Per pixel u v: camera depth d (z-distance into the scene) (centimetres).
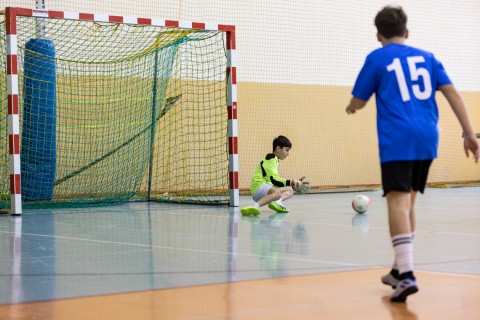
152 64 1476
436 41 2122
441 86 516
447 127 2158
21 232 902
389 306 459
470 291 507
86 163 1465
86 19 1199
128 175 1476
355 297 487
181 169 1658
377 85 511
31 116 1341
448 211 1206
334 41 1952
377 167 2039
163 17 1677
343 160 1975
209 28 1306
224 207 1317
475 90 2202
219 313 439
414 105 501
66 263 645
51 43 1355
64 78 1455
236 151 1332
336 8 1956
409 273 471
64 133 1444
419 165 505
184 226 970
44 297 491
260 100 1834
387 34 525
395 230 486
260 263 640
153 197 1517
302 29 1900
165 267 620
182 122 1659
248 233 881
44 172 1358
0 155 1333
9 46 1141
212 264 634
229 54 1323
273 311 445
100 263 645
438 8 2123
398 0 2055
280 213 1176
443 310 446
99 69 1490
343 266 621
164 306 459
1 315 437
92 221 1045
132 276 575
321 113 1936
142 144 1474
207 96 1703
